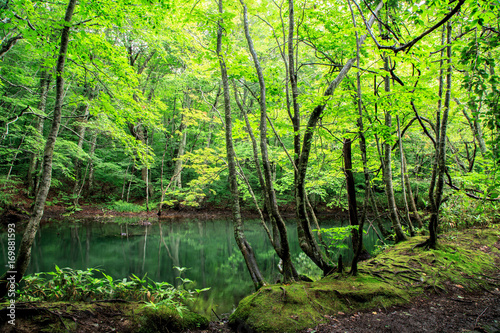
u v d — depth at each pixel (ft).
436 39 18.78
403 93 12.59
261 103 13.79
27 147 36.96
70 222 46.06
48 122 58.29
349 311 10.39
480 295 11.76
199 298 16.65
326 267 14.56
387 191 20.04
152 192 68.59
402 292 11.71
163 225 49.08
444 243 17.61
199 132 58.49
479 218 22.47
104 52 15.81
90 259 25.29
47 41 13.12
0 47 22.77
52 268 21.59
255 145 16.48
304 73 30.12
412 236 20.95
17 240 30.83
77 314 8.95
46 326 8.12
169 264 25.05
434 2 11.57
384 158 19.99
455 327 9.23
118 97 17.12
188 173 75.25
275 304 10.58
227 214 63.46
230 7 16.93
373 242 32.30
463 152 36.88
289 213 64.23
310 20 17.29
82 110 46.37
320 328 9.35
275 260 26.86
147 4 14.70
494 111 9.78
